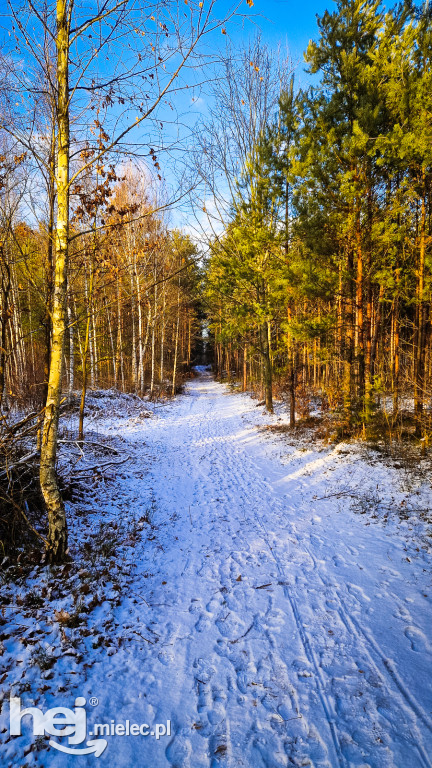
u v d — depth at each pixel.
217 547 6.20
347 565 5.48
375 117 9.20
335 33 10.10
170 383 32.22
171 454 12.35
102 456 10.44
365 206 10.12
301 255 11.32
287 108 12.81
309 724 3.11
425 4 9.60
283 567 5.55
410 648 3.86
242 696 3.38
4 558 4.68
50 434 4.72
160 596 4.82
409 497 7.16
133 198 16.75
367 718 3.14
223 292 17.97
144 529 6.66
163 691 3.41
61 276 4.57
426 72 8.77
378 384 10.56
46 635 3.75
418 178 9.55
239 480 9.86
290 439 13.02
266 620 4.39
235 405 23.28
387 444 10.21
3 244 5.75
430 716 3.13
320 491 8.48
